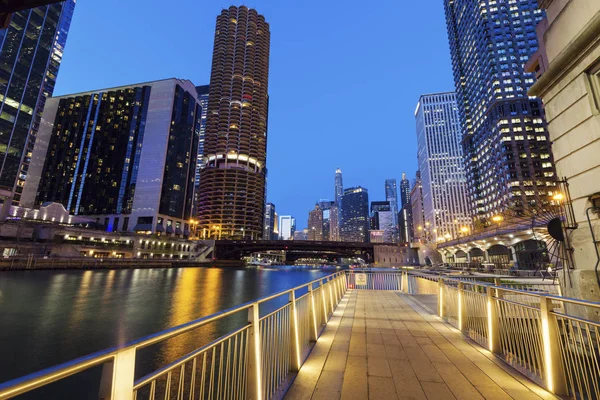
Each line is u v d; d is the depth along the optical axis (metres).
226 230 176.62
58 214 100.69
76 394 13.96
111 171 147.25
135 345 1.91
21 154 82.38
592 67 8.02
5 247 70.56
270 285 67.31
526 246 61.94
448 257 119.44
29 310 31.91
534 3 126.88
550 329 4.98
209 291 52.38
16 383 1.14
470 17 145.38
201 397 2.74
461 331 9.09
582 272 8.10
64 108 167.00
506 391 4.98
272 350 4.96
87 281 57.84
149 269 100.50
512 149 114.25
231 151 194.75
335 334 8.82
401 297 17.28
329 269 156.88
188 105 164.88
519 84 120.06
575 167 8.65
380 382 5.34
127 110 155.00
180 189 151.75
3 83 78.25
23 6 5.19
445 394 4.88
